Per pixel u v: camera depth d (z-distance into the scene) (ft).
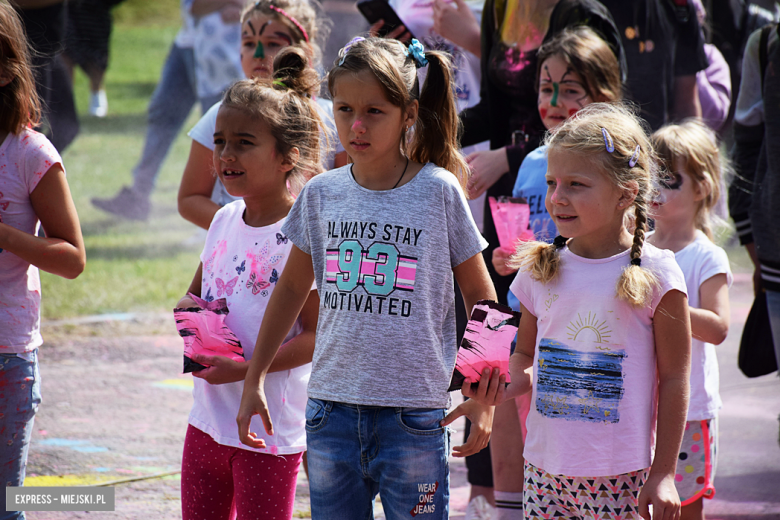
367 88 14.94
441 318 15.38
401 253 14.99
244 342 17.57
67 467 25.89
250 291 17.75
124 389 32.91
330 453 15.14
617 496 15.44
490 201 21.39
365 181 15.64
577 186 15.75
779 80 22.47
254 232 18.07
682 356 15.44
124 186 63.26
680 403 15.23
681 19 28.07
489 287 15.70
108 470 25.79
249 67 25.29
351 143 15.20
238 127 17.84
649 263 15.58
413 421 14.85
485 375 14.80
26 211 17.79
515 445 21.29
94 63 102.32
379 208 15.25
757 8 39.22
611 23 24.14
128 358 36.58
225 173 18.02
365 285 15.05
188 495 17.65
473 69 29.71
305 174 18.97
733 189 25.49
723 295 19.26
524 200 20.94
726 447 27.48
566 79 22.21
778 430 28.78
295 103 18.62
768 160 22.86
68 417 29.94
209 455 17.40
